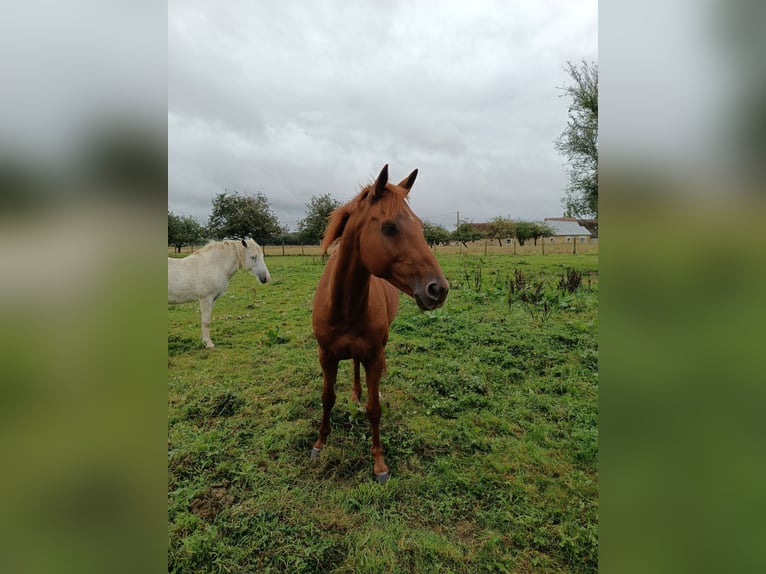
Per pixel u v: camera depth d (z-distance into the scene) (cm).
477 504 218
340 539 194
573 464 252
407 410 318
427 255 180
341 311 226
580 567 181
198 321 632
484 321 564
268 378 385
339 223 222
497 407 322
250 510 212
